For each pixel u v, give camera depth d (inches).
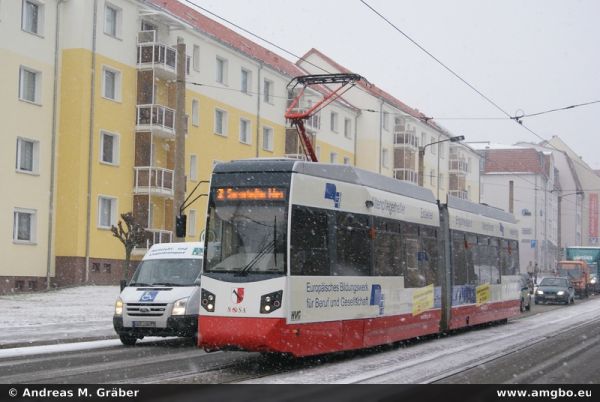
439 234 786.8
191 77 1635.1
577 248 2388.0
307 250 531.5
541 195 3668.8
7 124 1269.7
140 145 1501.0
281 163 535.5
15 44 1285.7
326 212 557.9
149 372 498.0
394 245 663.8
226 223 532.4
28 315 890.1
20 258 1291.8
